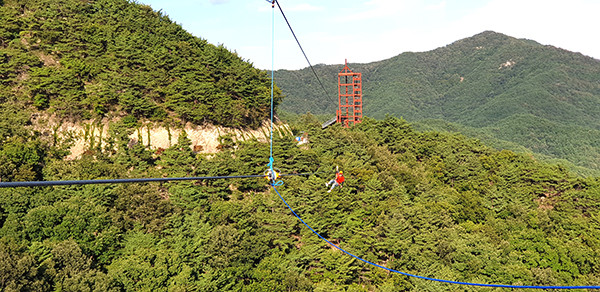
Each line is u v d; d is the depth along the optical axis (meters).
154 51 107.06
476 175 127.00
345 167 95.50
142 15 120.69
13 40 95.62
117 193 71.69
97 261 61.84
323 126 159.25
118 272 57.28
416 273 71.44
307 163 92.62
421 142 152.38
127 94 93.31
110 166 78.06
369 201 87.38
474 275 70.38
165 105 96.06
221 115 97.94
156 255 61.88
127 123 90.75
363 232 75.69
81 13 112.00
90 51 100.88
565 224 94.81
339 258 69.62
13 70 89.81
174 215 69.81
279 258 69.69
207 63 110.88
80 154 85.50
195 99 100.31
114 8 117.75
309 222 75.69
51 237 60.19
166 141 91.56
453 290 66.25
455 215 91.06
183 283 59.03
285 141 99.44
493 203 108.44
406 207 85.25
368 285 70.44
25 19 100.56
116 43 106.12
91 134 87.81
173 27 121.31
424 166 129.50
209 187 82.00
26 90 88.88
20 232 58.12
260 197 82.56
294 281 64.69
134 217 70.25
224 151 94.38
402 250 73.88
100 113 90.38
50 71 92.12
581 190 113.12
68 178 72.75
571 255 79.31
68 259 55.69
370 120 164.38
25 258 50.12
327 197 81.94
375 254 75.38
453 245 74.56
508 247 79.50
